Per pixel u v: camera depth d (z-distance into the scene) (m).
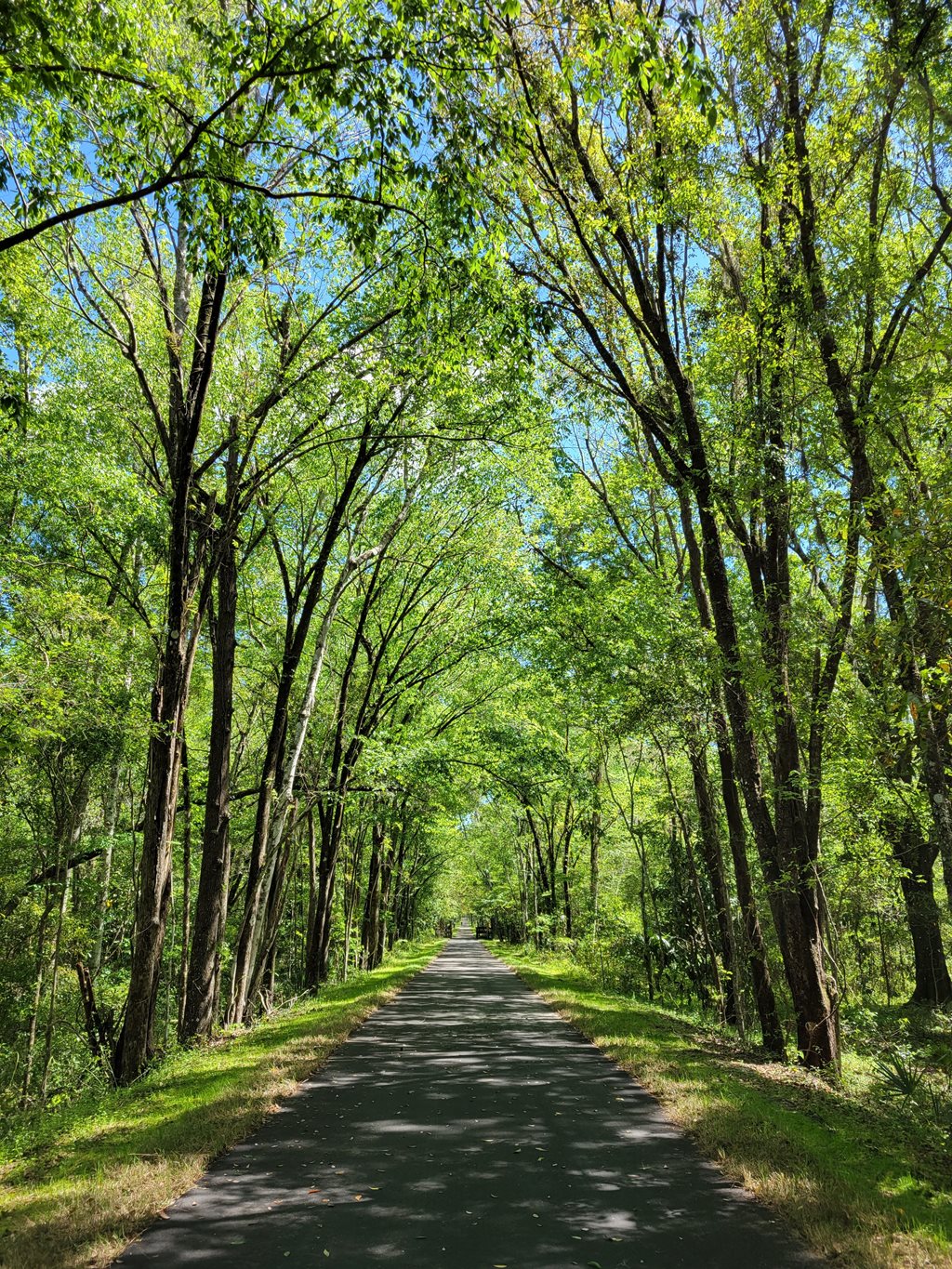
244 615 20.80
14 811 18.20
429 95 6.46
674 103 10.78
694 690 13.78
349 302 14.11
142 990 11.54
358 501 20.36
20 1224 4.57
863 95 11.05
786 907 11.42
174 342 12.47
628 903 29.97
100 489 15.33
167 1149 6.01
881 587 10.98
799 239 11.80
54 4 5.79
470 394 15.00
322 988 21.67
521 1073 9.34
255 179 8.10
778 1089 8.33
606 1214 4.74
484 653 23.42
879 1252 3.96
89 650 13.45
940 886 22.50
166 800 12.12
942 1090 8.54
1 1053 17.83
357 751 22.28
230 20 9.63
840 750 12.80
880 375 9.86
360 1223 4.62
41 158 7.29
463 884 84.62
